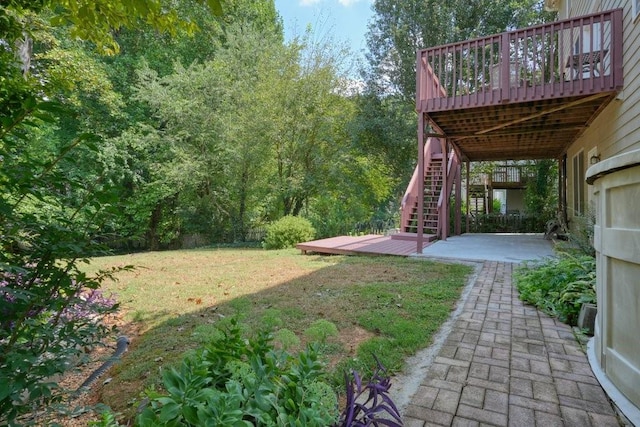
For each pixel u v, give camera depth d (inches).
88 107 401.7
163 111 469.4
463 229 527.5
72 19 93.5
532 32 215.2
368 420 54.9
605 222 86.4
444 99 243.9
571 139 345.1
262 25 668.1
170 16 98.5
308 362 56.6
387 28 657.6
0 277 50.0
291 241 385.1
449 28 612.4
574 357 98.6
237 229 515.8
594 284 132.9
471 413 73.6
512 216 529.0
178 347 109.7
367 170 555.8
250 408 45.3
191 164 461.4
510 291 165.5
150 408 44.0
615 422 70.2
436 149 454.0
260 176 498.0
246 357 57.9
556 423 70.1
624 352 78.4
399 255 268.7
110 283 199.6
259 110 453.4
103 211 57.5
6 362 44.6
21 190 48.1
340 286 180.9
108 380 92.0
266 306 149.9
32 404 50.7
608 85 197.6
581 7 316.8
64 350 51.3
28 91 54.8
